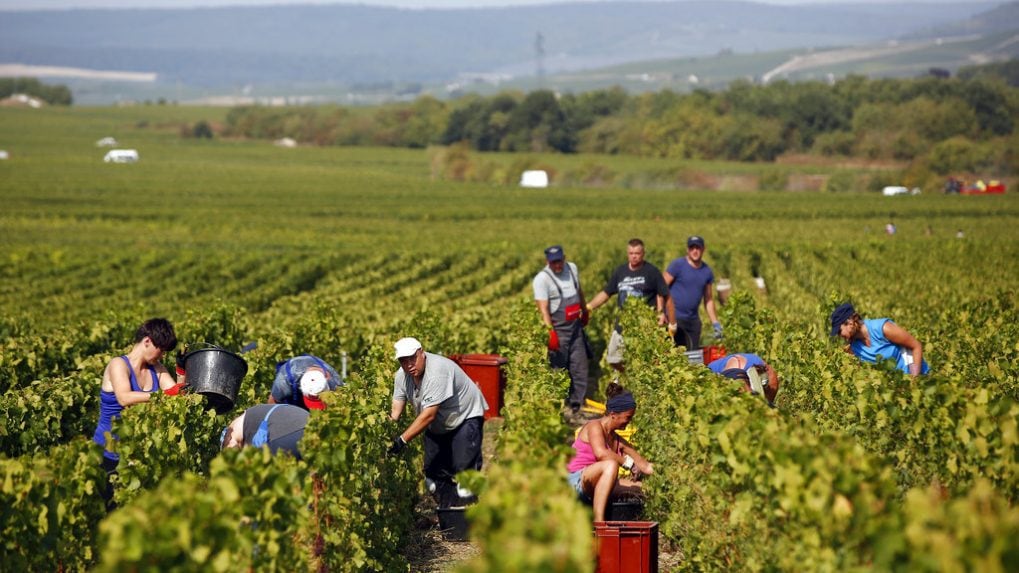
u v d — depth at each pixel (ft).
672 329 169.68
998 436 84.94
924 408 93.15
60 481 82.89
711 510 86.79
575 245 506.07
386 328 203.10
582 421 167.84
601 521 93.40
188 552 60.34
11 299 357.00
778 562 70.64
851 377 106.83
